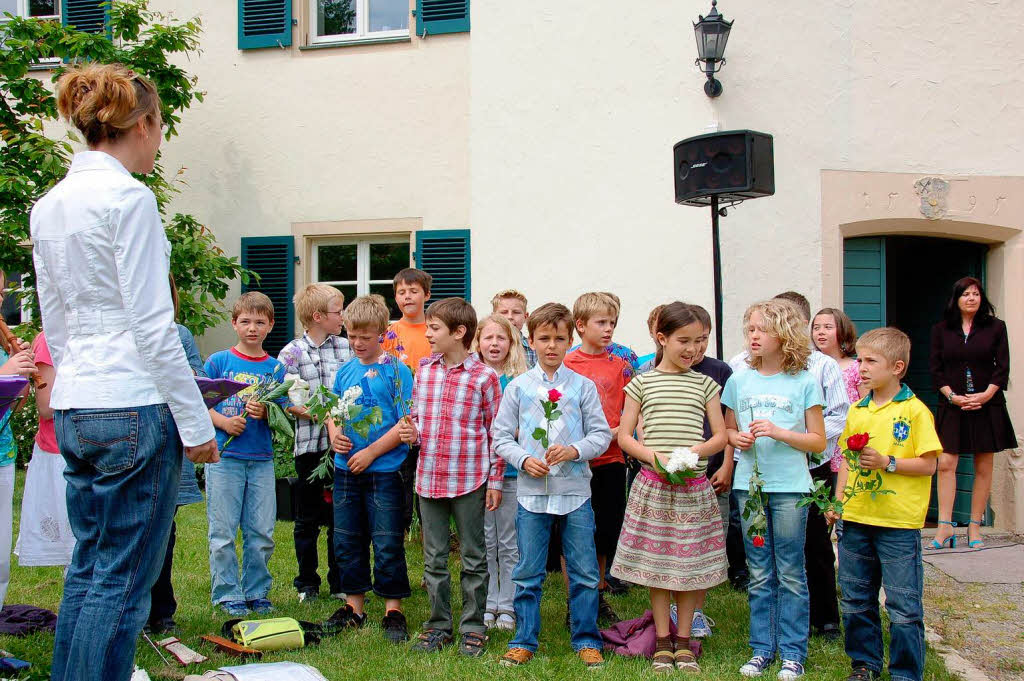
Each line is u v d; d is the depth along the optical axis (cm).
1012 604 475
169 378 252
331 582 464
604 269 669
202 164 813
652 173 661
